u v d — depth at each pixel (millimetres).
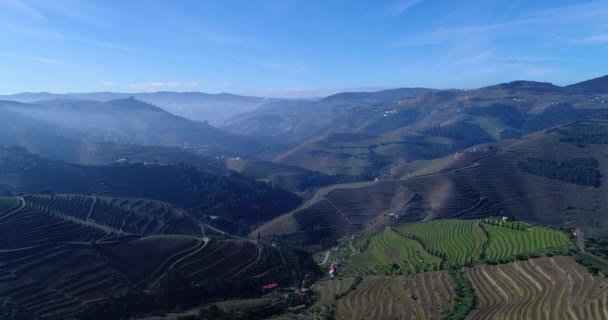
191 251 165125
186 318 117750
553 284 109000
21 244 153000
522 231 173500
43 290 134000
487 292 115312
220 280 151500
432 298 119750
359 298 133625
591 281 104562
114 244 162750
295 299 140750
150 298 135500
